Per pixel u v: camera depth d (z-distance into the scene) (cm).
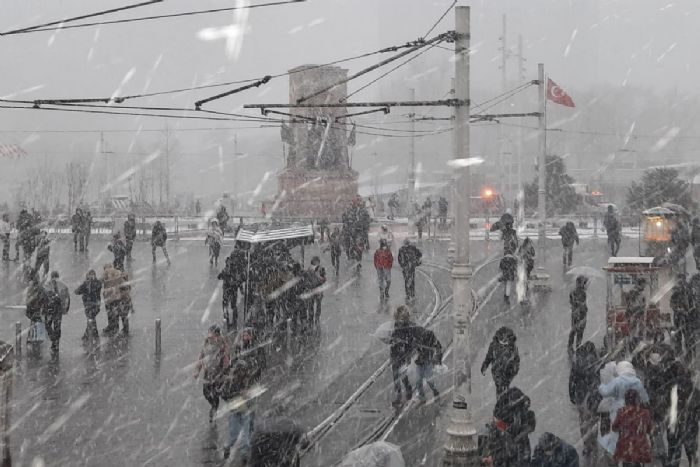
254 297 2344
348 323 2467
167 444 1370
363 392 1697
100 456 1309
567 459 976
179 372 1870
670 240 2870
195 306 2761
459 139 1294
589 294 2988
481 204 6950
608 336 1938
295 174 6028
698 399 1211
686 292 1853
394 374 1582
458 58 1288
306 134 6038
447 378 1802
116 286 2305
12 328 2377
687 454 1222
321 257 4203
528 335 2227
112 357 2020
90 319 2253
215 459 1296
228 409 1298
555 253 4269
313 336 2280
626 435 1152
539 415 1499
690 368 1723
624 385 1228
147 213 7606
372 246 4709
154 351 2089
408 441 1377
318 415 1530
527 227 5872
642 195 6044
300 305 2303
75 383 1770
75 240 4344
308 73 5875
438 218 6259
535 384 1712
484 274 3528
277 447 1035
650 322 1864
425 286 3225
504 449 1078
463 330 1275
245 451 1304
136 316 2588
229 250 4469
